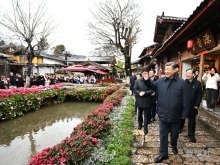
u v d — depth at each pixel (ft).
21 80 49.62
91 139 11.89
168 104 12.42
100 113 19.06
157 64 66.69
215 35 20.45
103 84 75.15
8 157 17.74
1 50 95.50
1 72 79.30
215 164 12.53
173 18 38.42
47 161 9.02
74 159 9.70
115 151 13.08
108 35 93.86
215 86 23.20
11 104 31.09
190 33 25.67
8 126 27.84
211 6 14.83
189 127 16.48
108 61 138.72
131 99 37.96
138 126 20.30
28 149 19.60
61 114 36.63
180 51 34.76
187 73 16.30
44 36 63.98
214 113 22.24
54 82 66.80
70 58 145.79
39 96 40.42
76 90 52.70
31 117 33.55
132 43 94.99
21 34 57.67
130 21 91.76
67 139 11.43
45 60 118.42
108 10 90.43
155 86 13.64
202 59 24.21
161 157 12.69
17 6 59.82
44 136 23.73
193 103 16.12
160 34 51.65
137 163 12.73
